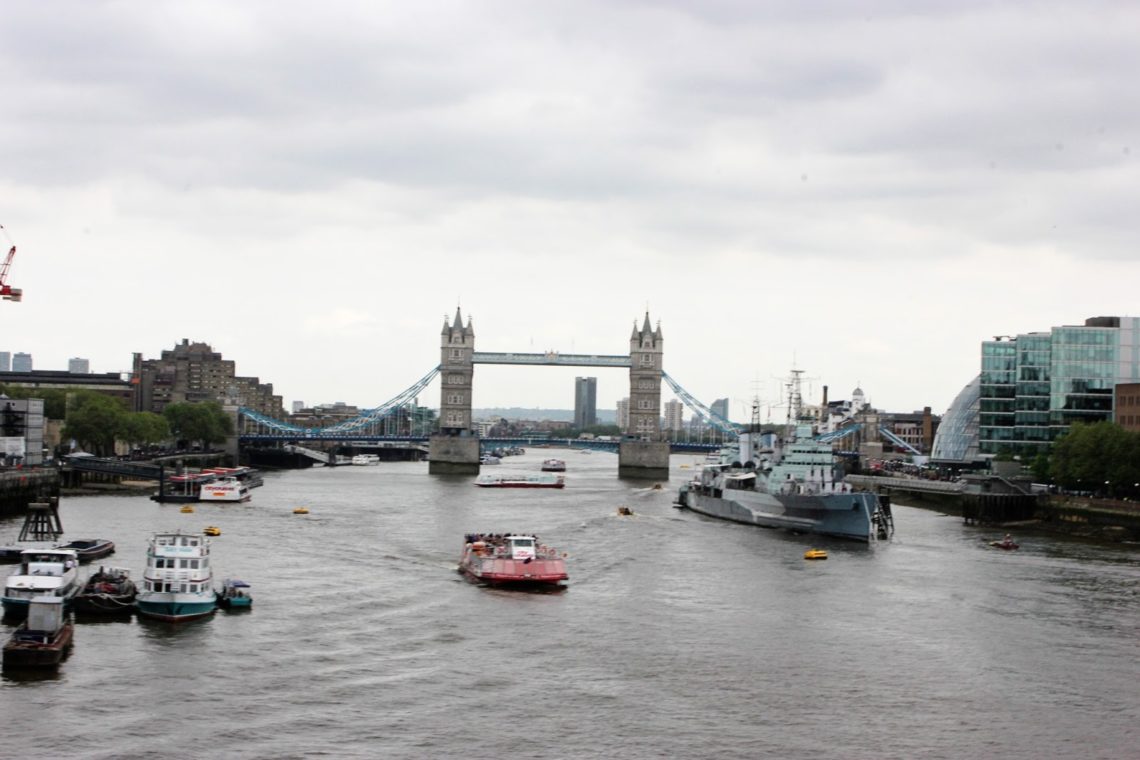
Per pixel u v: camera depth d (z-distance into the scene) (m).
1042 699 98.56
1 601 122.75
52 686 96.88
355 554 169.12
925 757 84.81
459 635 116.44
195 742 84.62
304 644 111.44
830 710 94.69
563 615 126.94
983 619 128.00
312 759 81.81
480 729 88.44
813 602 136.62
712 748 85.50
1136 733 90.69
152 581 121.62
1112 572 163.38
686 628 121.62
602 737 87.31
